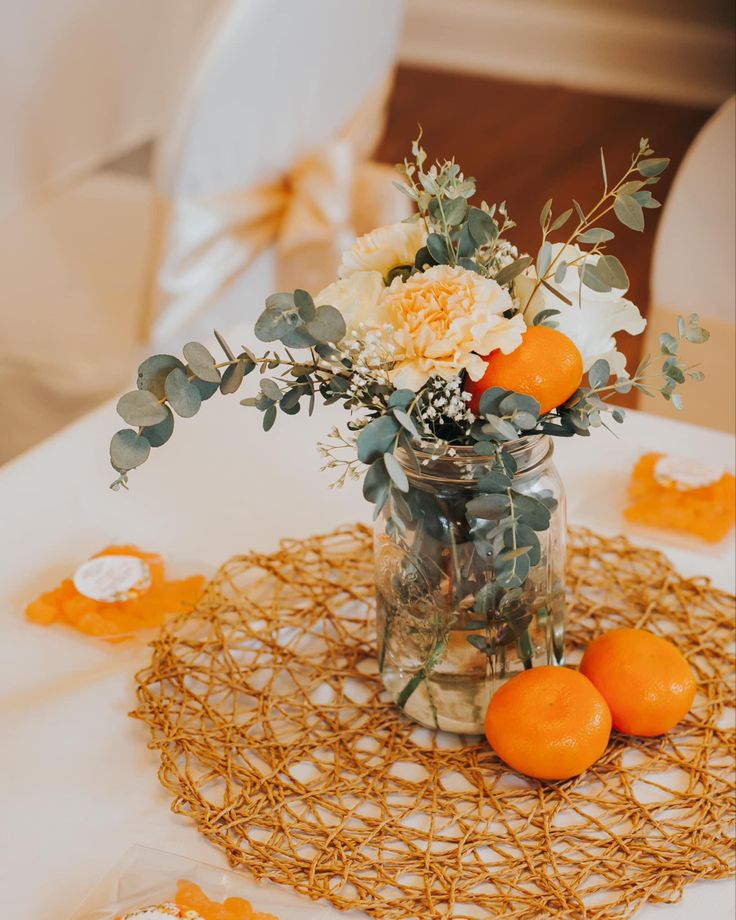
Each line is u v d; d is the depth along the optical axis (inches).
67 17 67.4
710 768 30.3
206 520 38.2
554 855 28.4
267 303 27.7
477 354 27.7
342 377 28.2
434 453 28.3
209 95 52.7
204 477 39.9
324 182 60.7
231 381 28.0
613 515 37.9
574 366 27.7
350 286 28.4
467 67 159.6
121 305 61.6
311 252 61.9
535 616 30.5
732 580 35.7
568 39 152.9
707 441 41.3
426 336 26.6
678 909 27.7
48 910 27.6
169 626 34.0
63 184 72.9
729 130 48.3
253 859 28.2
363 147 73.9
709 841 28.7
